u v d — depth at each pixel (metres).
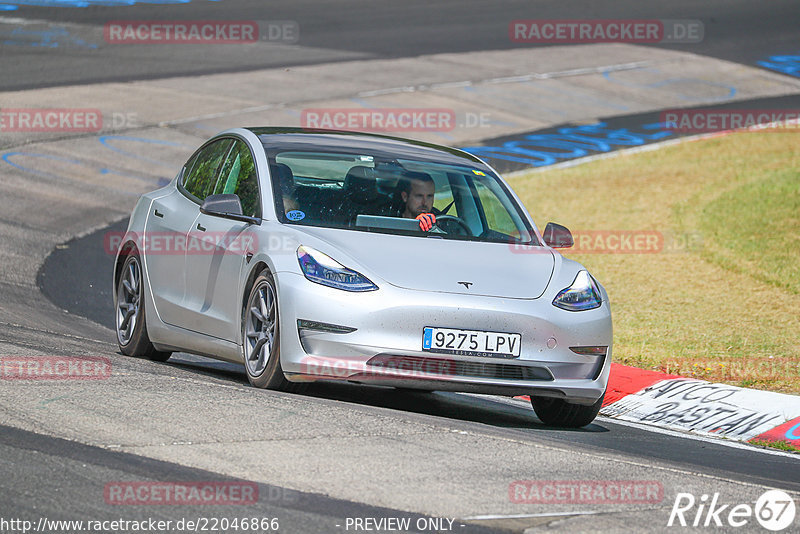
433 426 22.44
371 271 24.98
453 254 26.36
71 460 18.17
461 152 31.73
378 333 24.25
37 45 100.19
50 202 58.56
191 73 95.56
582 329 25.58
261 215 27.09
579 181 71.19
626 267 51.66
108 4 121.88
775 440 27.48
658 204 64.75
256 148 29.02
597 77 104.81
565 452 21.47
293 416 22.06
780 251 52.88
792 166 72.06
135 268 31.67
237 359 26.94
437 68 104.06
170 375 25.86
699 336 39.44
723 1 141.00
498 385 24.75
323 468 18.69
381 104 89.94
